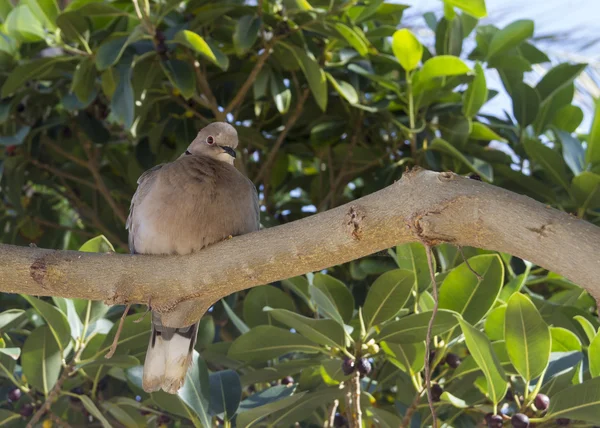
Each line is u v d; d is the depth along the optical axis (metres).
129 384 7.99
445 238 4.82
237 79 10.52
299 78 10.66
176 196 6.93
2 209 11.55
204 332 8.32
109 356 5.87
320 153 11.14
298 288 8.30
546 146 9.39
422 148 9.95
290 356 8.71
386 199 5.03
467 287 7.40
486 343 6.49
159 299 5.98
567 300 8.37
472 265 7.38
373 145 11.15
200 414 7.07
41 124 10.57
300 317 6.93
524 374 6.86
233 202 7.09
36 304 7.41
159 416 8.11
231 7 9.45
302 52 9.11
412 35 9.14
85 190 11.45
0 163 10.19
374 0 9.39
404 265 7.68
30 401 8.13
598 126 9.30
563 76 10.45
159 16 9.02
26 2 9.54
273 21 9.65
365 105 10.20
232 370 7.49
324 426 8.38
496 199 4.65
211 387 7.29
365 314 7.32
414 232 4.88
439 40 10.45
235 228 7.16
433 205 4.80
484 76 9.45
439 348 7.49
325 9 9.80
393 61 10.23
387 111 10.12
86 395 8.10
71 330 7.68
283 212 11.69
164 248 7.04
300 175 11.46
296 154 11.52
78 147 11.35
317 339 7.18
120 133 11.59
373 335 7.57
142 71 9.48
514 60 10.28
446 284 7.45
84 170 11.38
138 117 10.17
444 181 4.87
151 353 7.27
